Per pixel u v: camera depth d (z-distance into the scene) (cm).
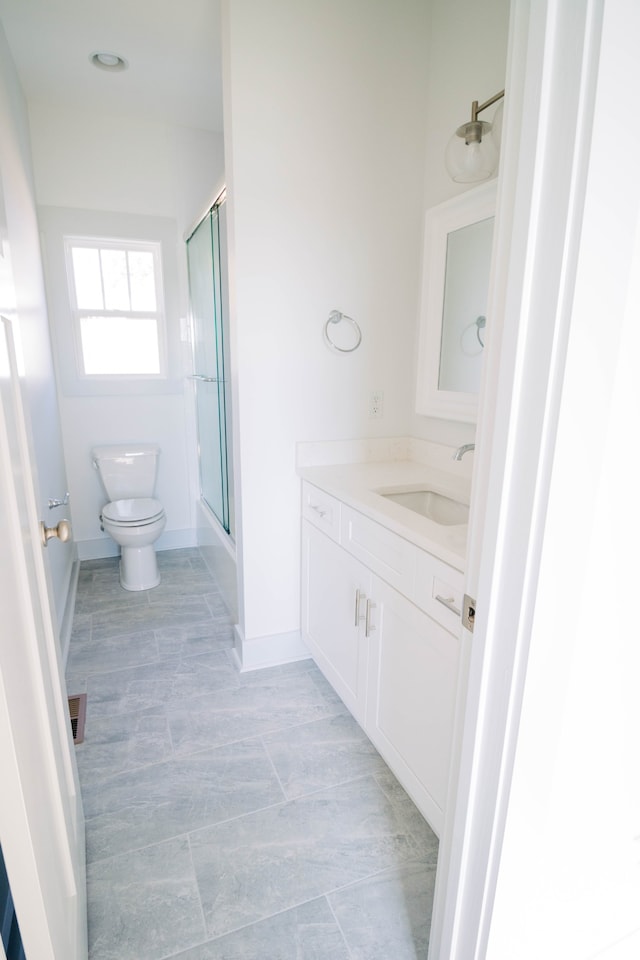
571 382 58
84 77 245
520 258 59
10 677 63
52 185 283
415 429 220
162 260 312
